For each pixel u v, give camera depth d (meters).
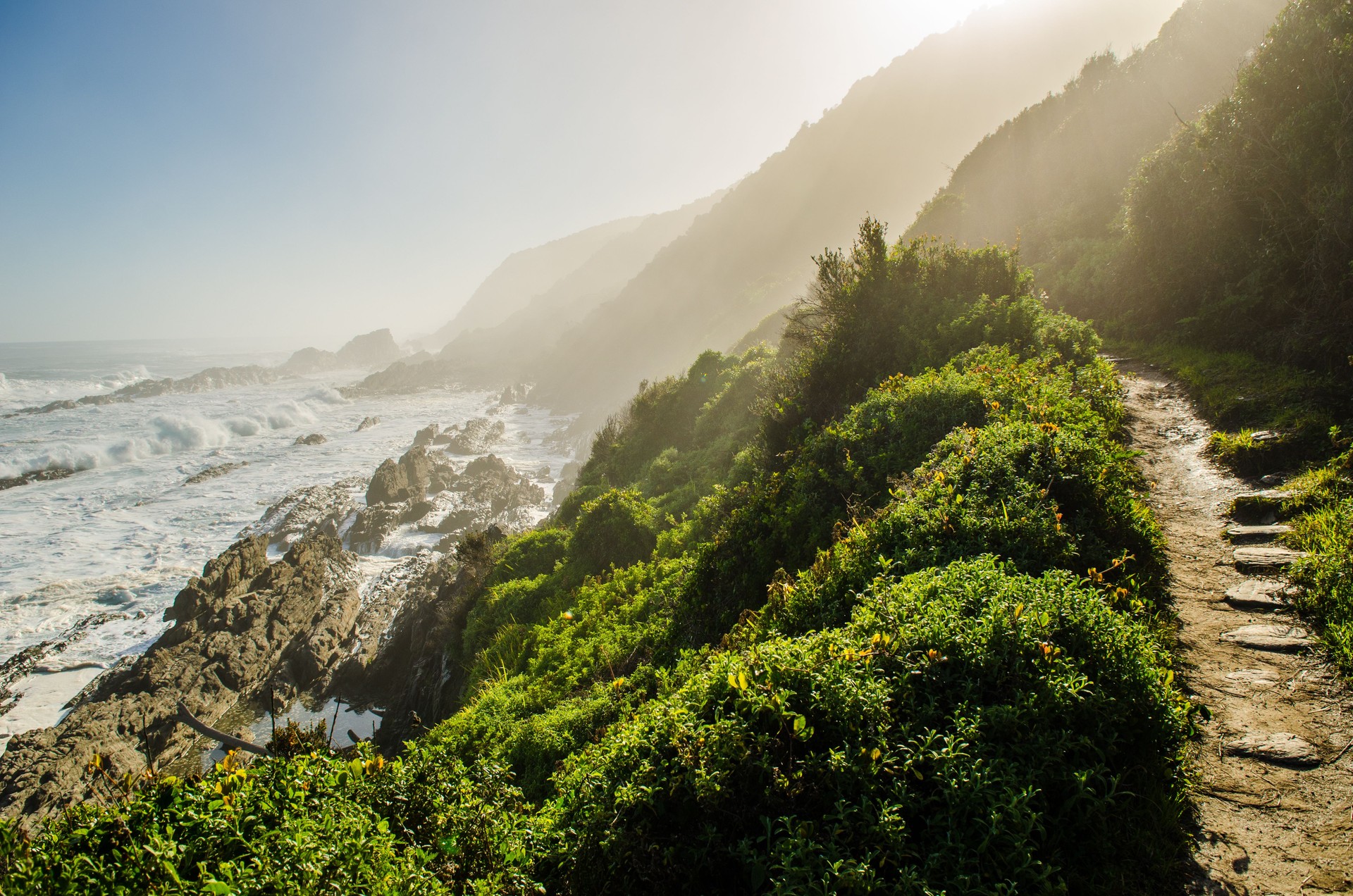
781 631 6.27
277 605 23.55
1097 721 3.75
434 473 46.94
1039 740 3.55
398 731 17.11
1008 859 3.10
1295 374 9.31
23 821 15.12
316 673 21.59
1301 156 10.68
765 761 3.70
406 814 4.28
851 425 10.51
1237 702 4.47
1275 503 6.64
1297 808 3.62
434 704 15.76
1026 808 3.18
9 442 55.53
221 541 34.38
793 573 8.62
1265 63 11.70
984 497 6.39
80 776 16.30
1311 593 5.20
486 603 17.31
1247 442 7.89
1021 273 14.30
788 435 13.48
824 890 3.04
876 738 3.68
